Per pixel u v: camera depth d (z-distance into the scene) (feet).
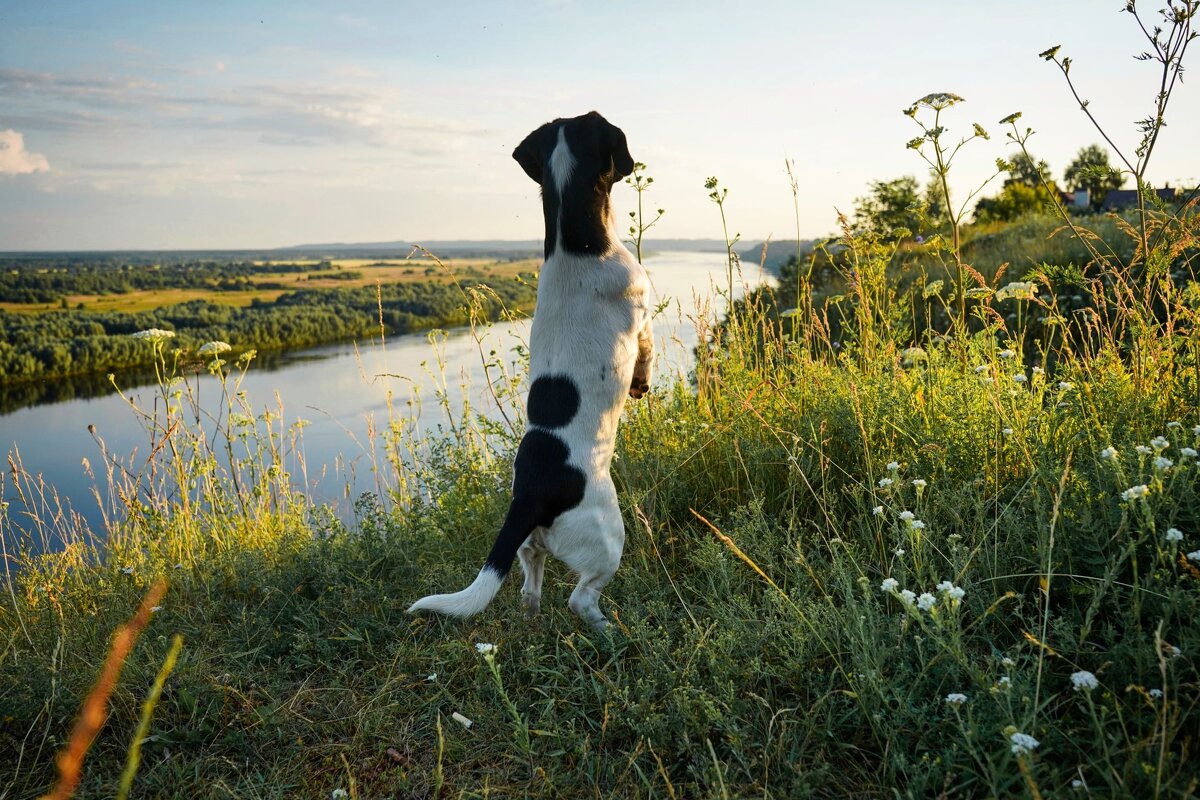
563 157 11.62
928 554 10.04
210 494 17.47
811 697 8.62
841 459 13.15
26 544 15.55
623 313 11.32
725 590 10.57
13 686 9.84
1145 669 7.16
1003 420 11.70
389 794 8.23
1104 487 9.19
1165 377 11.38
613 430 11.14
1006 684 6.79
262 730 9.38
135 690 10.06
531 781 8.14
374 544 13.44
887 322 15.40
